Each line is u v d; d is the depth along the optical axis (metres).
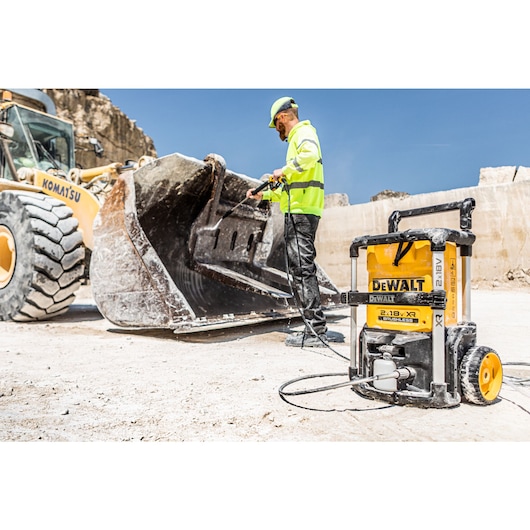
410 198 14.20
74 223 5.79
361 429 2.10
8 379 2.90
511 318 6.12
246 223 5.39
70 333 4.96
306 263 4.18
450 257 2.50
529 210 12.50
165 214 4.72
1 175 6.77
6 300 5.75
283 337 4.70
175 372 3.12
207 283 5.14
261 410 2.33
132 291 4.35
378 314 2.60
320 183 4.22
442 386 2.33
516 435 2.04
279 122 4.29
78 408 2.35
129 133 33.66
